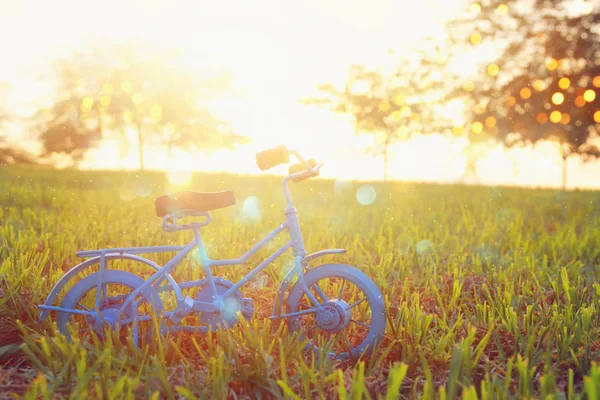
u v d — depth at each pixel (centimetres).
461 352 326
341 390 285
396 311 463
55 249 611
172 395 310
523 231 894
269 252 654
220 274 570
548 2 2355
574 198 1555
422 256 644
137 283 396
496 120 2520
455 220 1020
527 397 294
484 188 1991
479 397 328
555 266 611
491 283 566
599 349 381
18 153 3738
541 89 2311
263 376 331
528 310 426
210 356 361
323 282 499
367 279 395
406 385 348
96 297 387
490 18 2455
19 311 427
